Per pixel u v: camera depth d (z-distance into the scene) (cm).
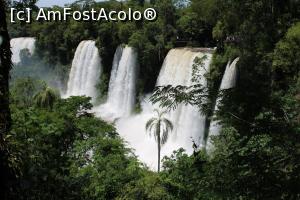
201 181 778
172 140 5619
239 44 4603
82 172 2597
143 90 7438
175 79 5934
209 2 5109
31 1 1066
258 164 709
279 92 814
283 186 677
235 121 763
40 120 3095
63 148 3231
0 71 782
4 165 689
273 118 742
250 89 793
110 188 2531
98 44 8338
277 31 4394
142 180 2428
